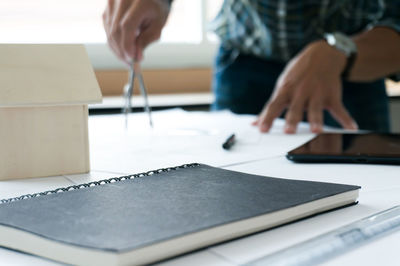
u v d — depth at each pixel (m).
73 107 0.52
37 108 0.50
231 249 0.30
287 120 0.88
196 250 0.29
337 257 0.29
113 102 1.59
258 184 0.40
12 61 0.50
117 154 0.65
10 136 0.50
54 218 0.31
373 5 1.21
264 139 0.79
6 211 0.32
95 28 1.89
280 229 0.33
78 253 0.26
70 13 1.83
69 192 0.37
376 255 0.29
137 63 0.90
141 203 0.34
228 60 1.32
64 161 0.53
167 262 0.27
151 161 0.61
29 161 0.51
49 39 1.81
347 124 0.91
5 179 0.51
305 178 0.52
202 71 2.03
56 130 0.52
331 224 0.35
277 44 1.18
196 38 2.14
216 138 0.79
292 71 0.93
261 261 0.27
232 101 1.31
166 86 1.98
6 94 0.48
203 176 0.43
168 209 0.32
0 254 0.30
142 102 1.59
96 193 0.37
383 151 0.61
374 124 1.31
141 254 0.26
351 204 0.40
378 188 0.47
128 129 0.89
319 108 0.90
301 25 1.16
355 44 1.01
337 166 0.58
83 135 0.53
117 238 0.27
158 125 0.94
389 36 1.05
